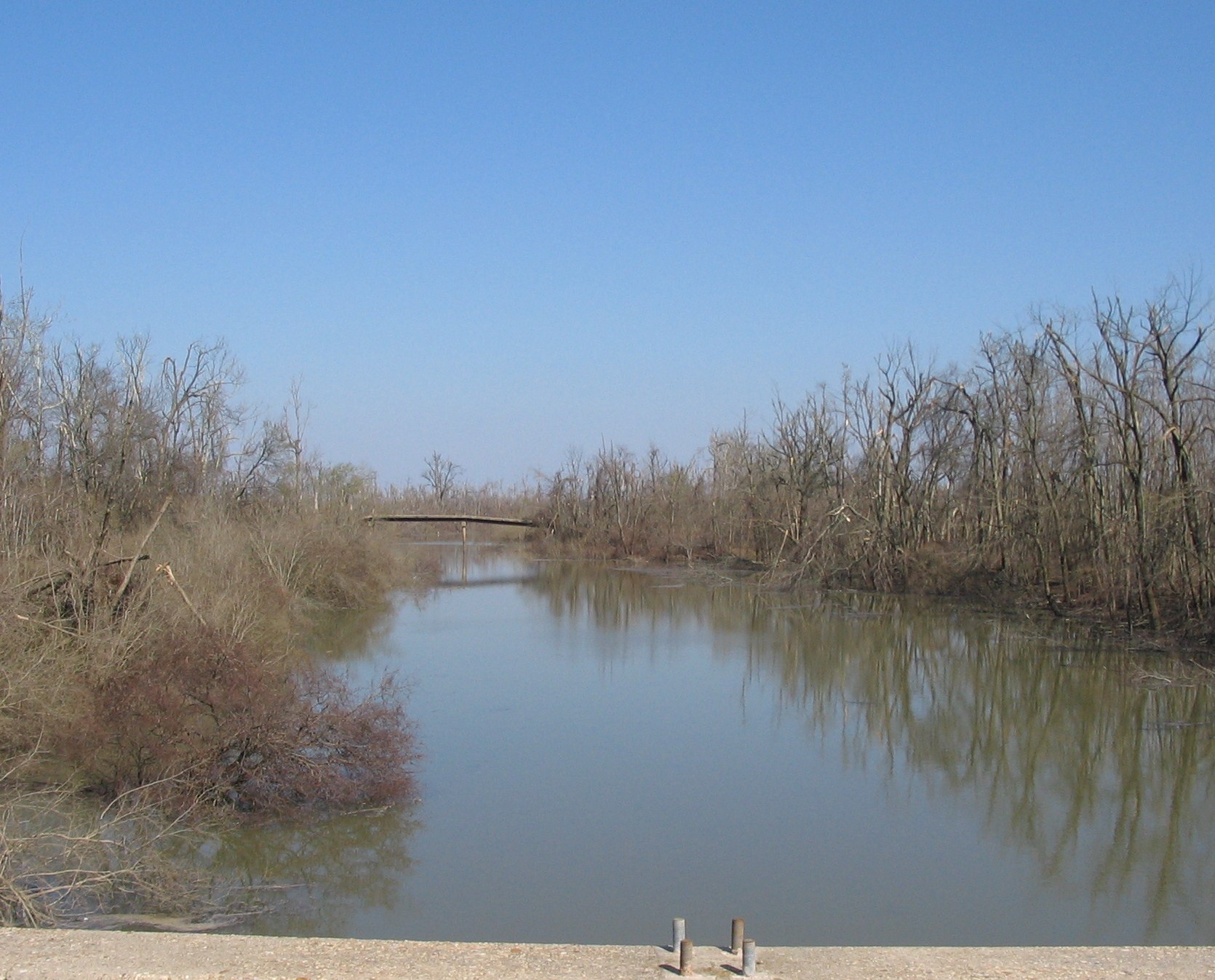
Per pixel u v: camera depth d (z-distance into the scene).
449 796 18.80
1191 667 30.58
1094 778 20.48
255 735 16.86
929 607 47.31
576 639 39.00
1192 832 17.36
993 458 49.50
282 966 7.84
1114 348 37.84
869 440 60.91
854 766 21.30
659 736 23.59
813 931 13.40
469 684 29.52
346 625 41.47
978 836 17.11
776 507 66.94
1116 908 14.22
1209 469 36.00
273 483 52.81
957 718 25.62
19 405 32.66
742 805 18.56
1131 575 36.81
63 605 21.27
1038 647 35.28
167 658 17.61
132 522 40.00
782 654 35.28
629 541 86.69
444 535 127.38
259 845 16.12
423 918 13.65
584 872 15.28
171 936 8.45
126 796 16.08
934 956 8.14
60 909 12.59
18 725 16.75
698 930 13.40
